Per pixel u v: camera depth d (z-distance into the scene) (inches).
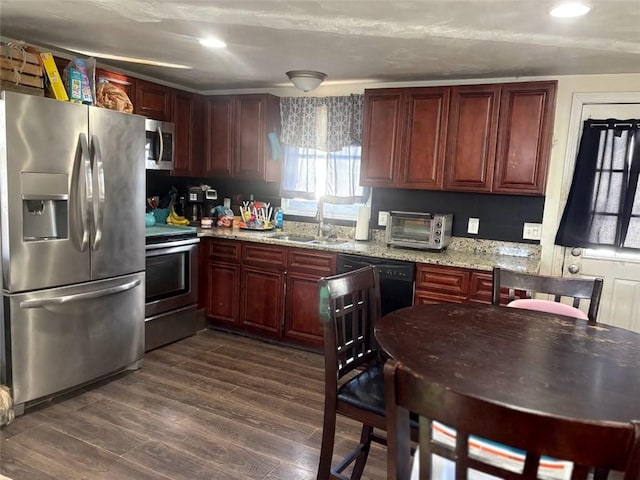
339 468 72.8
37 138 96.9
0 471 82.1
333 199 161.8
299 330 146.2
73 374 109.6
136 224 122.2
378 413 66.2
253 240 150.3
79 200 105.7
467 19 88.5
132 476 82.4
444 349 60.7
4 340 97.4
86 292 110.1
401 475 40.4
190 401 110.6
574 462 32.6
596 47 102.1
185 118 164.7
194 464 86.5
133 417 102.2
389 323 71.3
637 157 124.2
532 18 86.1
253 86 170.1
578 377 53.1
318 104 159.9
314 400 113.9
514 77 135.6
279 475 84.4
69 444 91.1
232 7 88.6
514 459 43.9
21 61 99.8
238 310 156.6
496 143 129.3
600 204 128.7
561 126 132.1
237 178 169.5
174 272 146.9
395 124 140.4
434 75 138.1
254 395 115.2
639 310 128.0
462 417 35.3
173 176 171.0
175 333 148.5
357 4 83.6
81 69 111.7
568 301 134.3
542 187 125.5
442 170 136.0
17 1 89.7
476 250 144.1
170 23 100.3
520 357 58.9
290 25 97.4
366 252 132.9
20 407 100.3
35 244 99.0
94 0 87.8
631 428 30.6
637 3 76.6
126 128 116.6
